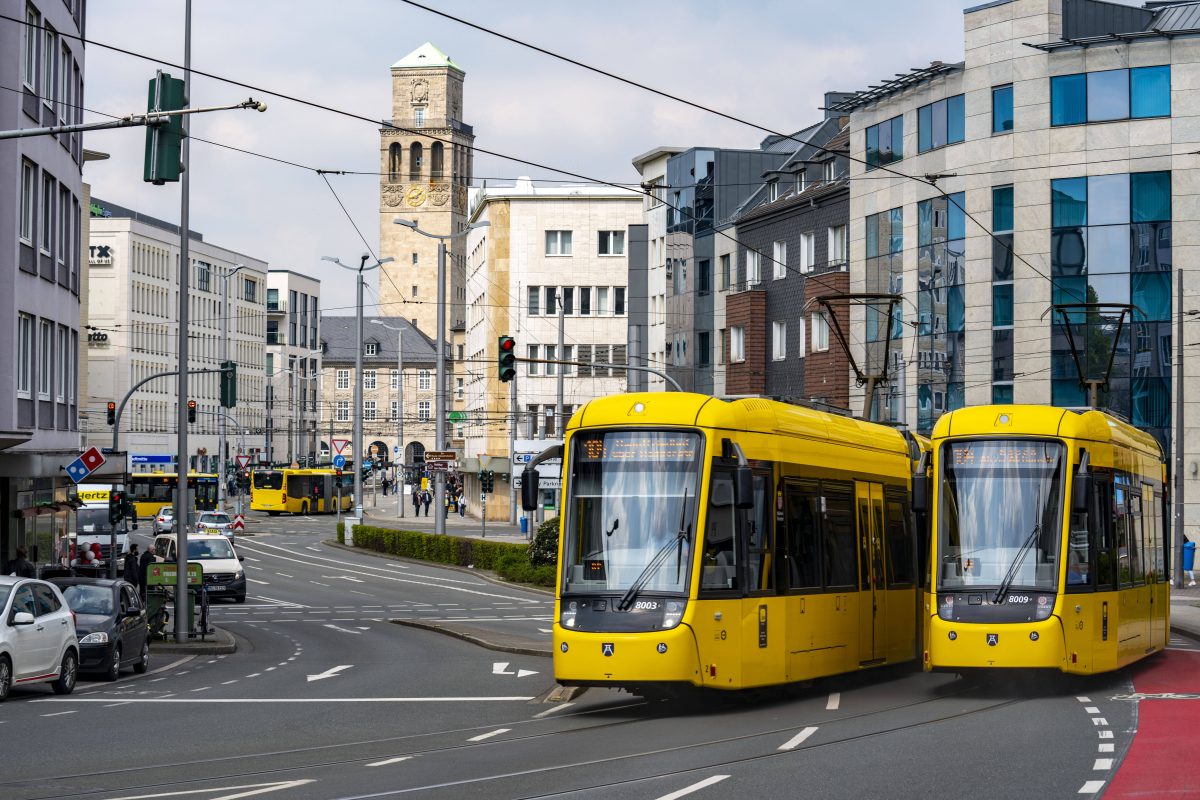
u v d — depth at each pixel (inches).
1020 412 997.8
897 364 2664.9
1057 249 2416.3
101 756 740.7
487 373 4795.8
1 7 1603.1
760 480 928.3
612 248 4773.6
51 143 1836.9
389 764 695.7
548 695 1050.1
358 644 1647.4
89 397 5851.4
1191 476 2329.0
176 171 901.8
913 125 2632.9
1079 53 2399.1
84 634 1242.0
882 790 593.6
